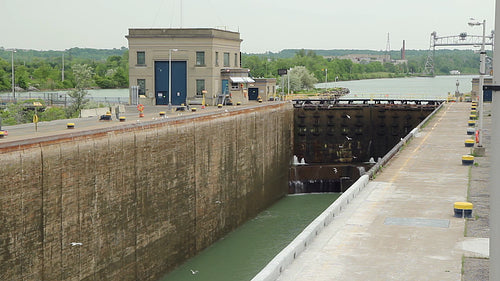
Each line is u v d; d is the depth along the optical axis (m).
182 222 37.78
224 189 44.81
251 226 46.97
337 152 66.94
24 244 23.98
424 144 41.69
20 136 29.50
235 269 35.75
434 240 18.64
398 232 19.52
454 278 15.37
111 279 30.02
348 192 24.12
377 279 15.34
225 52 67.19
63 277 26.33
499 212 9.14
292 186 62.31
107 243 29.64
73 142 26.94
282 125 61.31
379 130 66.25
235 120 47.12
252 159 51.31
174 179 36.78
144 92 63.78
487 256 17.03
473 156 34.78
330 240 18.62
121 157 30.84
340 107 66.12
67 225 26.59
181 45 63.06
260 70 197.62
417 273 15.76
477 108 65.75
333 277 15.45
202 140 40.91
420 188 26.52
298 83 134.88
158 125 34.75
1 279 22.75
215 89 64.25
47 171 25.22
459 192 25.67
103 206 29.27
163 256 35.22
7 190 23.02
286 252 16.31
